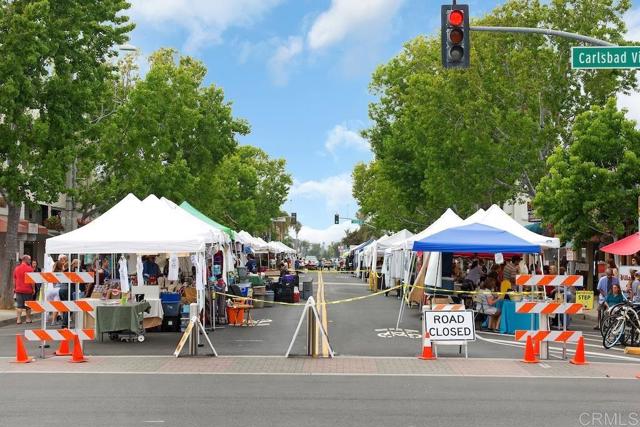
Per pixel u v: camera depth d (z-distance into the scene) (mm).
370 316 25562
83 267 28047
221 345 17203
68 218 31391
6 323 23578
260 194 92500
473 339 14922
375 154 58938
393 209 58969
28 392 10930
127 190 34531
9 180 27594
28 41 27250
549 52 33625
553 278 14945
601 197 28359
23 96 27672
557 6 34219
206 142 45844
